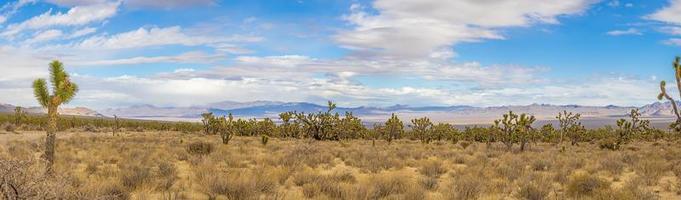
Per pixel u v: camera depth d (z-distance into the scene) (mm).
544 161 24984
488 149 39938
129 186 14367
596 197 13961
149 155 26438
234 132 68438
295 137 64812
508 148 41469
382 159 25859
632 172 22891
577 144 57062
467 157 30141
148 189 13820
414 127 69688
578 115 54688
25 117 74125
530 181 17047
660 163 23922
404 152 31922
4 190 7633
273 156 27391
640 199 13688
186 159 25828
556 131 65438
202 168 18781
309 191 14008
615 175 20906
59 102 17531
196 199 13180
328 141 58594
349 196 13117
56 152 26859
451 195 13828
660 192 16219
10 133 54000
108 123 89688
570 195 14945
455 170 21719
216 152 28391
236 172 17562
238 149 33875
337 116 64312
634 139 67188
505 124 42500
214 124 68250
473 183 15211
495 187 15789
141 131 81188
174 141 43875
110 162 23891
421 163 25125
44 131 62812
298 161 23719
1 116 75812
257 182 14344
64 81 17484
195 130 88125
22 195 7691
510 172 19562
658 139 69375
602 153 36844
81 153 27562
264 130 67938
